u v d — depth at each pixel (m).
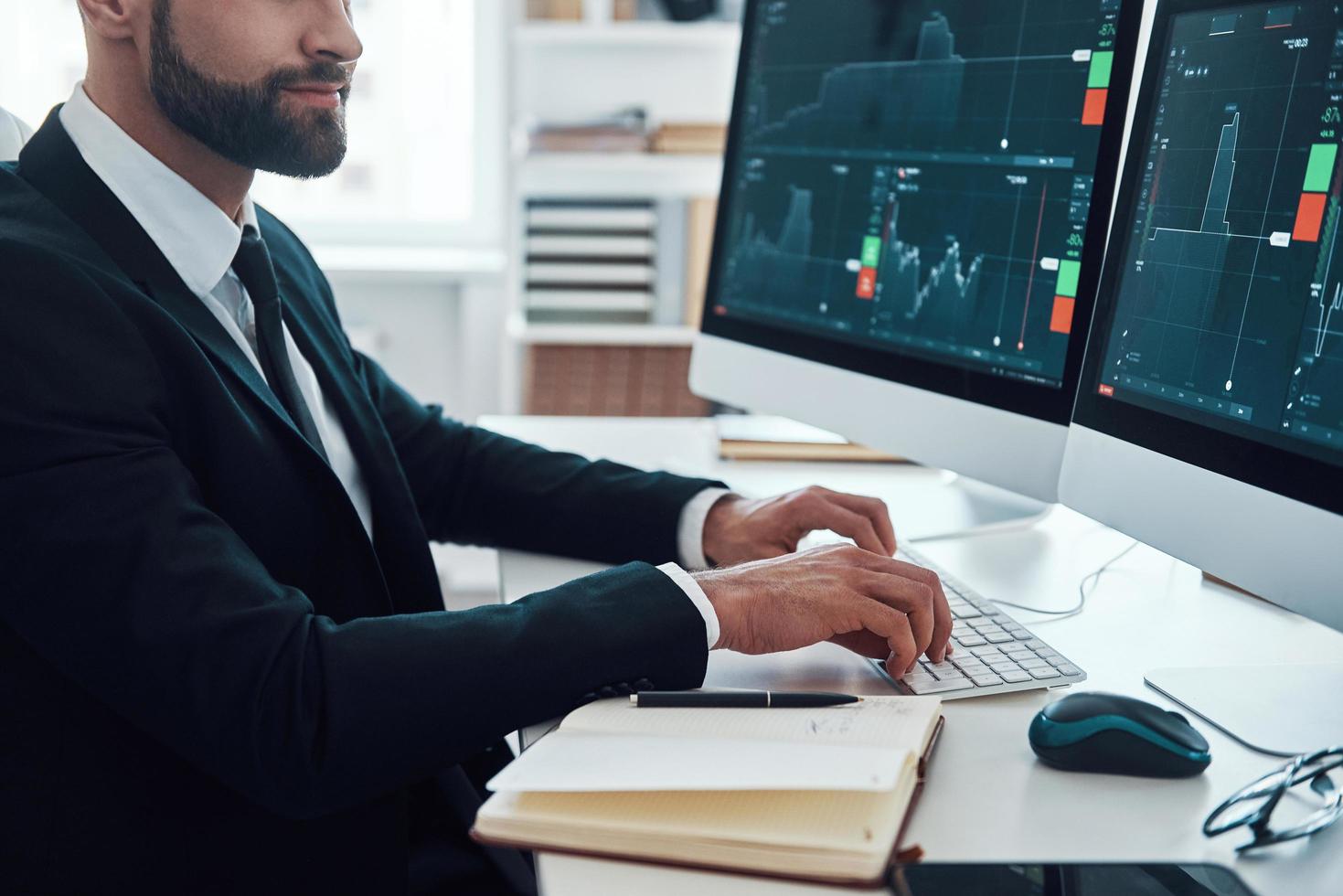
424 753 0.74
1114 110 1.05
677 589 0.83
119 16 0.93
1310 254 0.82
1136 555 1.22
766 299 1.47
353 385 1.13
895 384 1.28
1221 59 0.91
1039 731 0.75
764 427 1.67
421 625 0.77
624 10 2.81
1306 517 0.79
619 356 2.81
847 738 0.70
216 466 0.86
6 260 0.79
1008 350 1.15
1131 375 0.97
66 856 0.84
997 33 1.17
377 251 3.17
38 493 0.74
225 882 0.86
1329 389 0.79
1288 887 0.62
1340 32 0.81
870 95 1.33
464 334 2.98
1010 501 1.39
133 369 0.80
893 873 0.61
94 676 0.76
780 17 1.47
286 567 0.90
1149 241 0.97
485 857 1.07
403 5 3.09
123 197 0.95
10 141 1.10
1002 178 1.16
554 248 2.80
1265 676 0.89
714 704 0.76
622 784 0.64
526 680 0.76
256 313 1.00
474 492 1.22
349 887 0.88
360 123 3.16
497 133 3.17
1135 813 0.70
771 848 0.62
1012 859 0.64
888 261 1.30
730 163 1.55
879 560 0.90
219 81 0.93
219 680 0.73
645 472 1.20
